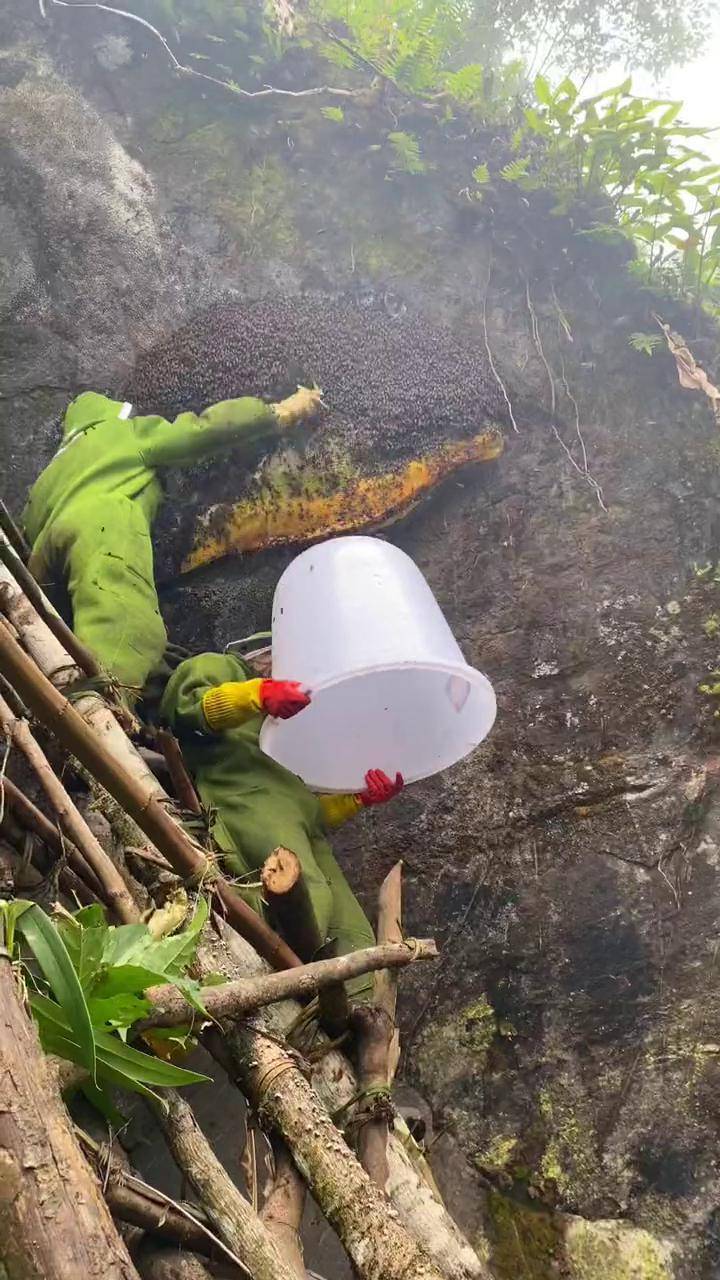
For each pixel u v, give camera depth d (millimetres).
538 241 3611
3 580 2186
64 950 1429
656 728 2875
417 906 2742
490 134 3777
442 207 3639
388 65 3740
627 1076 2484
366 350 3316
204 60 3734
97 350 3279
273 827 2371
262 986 1719
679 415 3346
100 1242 1150
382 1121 1813
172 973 1612
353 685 2553
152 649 2561
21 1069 1236
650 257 3617
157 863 1848
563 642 3016
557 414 3359
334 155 3682
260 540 3072
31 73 3580
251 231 3520
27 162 3439
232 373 3254
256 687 2324
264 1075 1668
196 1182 1529
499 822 2807
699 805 2752
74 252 3361
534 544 3170
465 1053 2568
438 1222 1782
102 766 1696
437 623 2447
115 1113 1615
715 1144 2391
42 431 3170
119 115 3607
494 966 2650
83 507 2729
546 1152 2430
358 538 2479
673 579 3078
